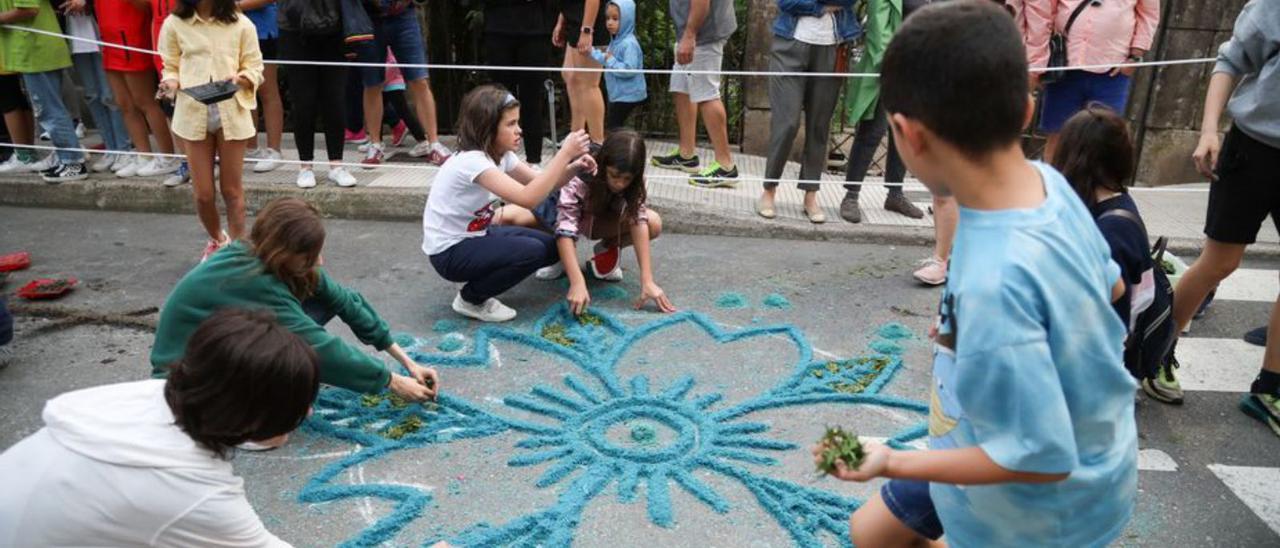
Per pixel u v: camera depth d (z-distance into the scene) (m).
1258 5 3.01
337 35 5.32
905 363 3.59
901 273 4.68
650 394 3.29
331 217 5.55
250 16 5.70
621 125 5.96
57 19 5.77
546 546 2.43
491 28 5.64
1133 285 2.73
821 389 3.34
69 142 5.82
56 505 1.57
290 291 2.76
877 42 4.86
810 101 5.07
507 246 3.79
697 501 2.66
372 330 3.08
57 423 1.62
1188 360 3.76
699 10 5.19
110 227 5.38
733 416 3.14
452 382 3.38
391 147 6.95
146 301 4.21
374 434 2.99
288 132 7.58
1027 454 1.29
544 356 3.62
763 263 4.81
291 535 2.49
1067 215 1.38
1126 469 1.51
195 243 5.09
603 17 5.71
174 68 4.25
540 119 5.91
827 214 5.46
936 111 1.30
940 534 1.87
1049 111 4.79
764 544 2.46
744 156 6.91
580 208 4.03
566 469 2.79
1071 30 4.48
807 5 4.80
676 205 5.36
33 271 4.60
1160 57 6.36
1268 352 3.21
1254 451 3.04
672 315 4.04
